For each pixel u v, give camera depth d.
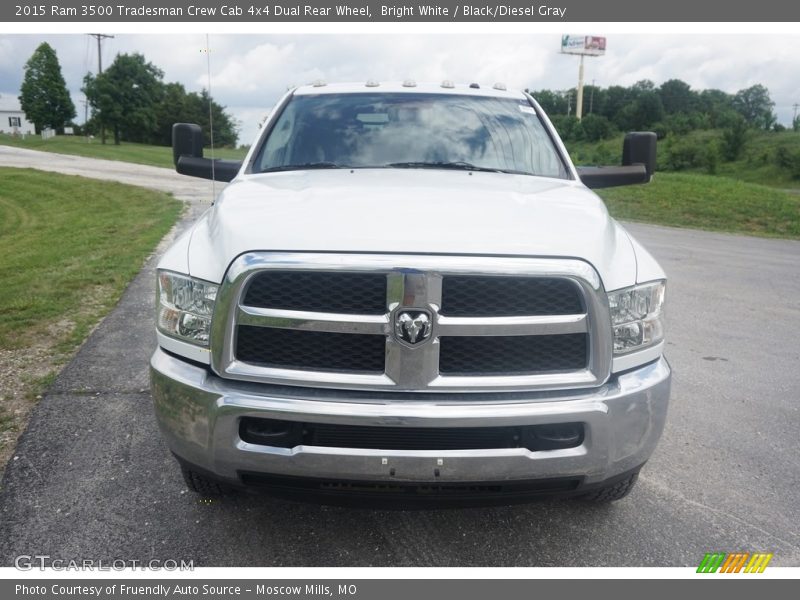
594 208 2.74
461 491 2.33
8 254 11.26
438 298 2.18
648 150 3.73
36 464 3.23
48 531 2.72
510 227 2.33
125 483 3.09
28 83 86.75
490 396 2.26
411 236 2.23
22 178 29.58
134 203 20.64
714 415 4.11
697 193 20.17
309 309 2.22
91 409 3.87
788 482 3.29
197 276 2.36
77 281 7.21
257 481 2.38
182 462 2.49
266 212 2.47
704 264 9.91
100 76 71.94
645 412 2.40
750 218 16.36
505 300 2.23
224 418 2.27
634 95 122.88
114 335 5.27
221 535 2.74
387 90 3.91
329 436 2.26
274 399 2.24
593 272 2.25
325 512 2.92
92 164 39.41
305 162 3.42
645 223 16.06
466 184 2.97
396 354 2.20
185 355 2.41
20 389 4.13
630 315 2.39
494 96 3.94
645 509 3.01
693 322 6.42
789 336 5.98
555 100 132.12
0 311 5.89
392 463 2.22
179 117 76.06
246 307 2.24
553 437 2.29
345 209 2.45
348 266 2.16
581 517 2.93
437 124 3.64
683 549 2.72
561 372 2.30
